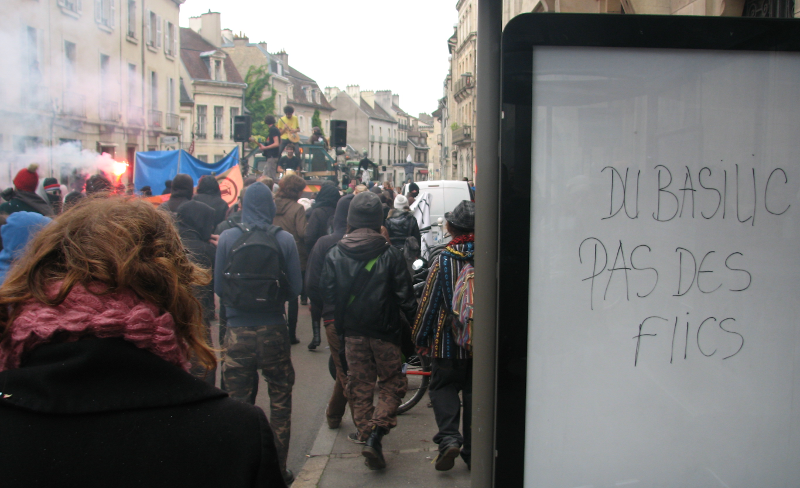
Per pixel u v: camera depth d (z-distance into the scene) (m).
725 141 1.70
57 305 1.05
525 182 1.63
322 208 7.12
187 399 1.09
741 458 1.73
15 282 1.10
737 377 1.73
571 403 1.68
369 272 3.91
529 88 1.61
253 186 3.85
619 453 1.70
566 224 1.66
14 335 1.04
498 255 1.64
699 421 1.72
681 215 1.70
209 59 48.56
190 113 45.69
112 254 1.09
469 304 3.38
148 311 1.09
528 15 1.60
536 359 1.67
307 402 5.49
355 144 98.25
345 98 98.25
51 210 5.27
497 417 1.65
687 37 1.65
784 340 1.74
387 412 3.92
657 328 1.70
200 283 1.29
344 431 4.76
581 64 1.64
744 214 1.72
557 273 1.66
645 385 1.70
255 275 3.64
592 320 1.68
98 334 1.06
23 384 1.01
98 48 24.80
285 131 16.28
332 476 3.91
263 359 3.72
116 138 26.59
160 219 1.24
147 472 1.02
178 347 1.18
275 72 64.12
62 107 21.61
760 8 6.27
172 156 13.17
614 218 1.67
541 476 1.68
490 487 1.78
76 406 1.01
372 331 3.92
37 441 1.00
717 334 1.72
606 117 1.65
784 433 1.74
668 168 1.68
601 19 1.62
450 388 3.80
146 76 30.12
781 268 1.73
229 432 1.08
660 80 1.67
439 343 3.64
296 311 7.46
